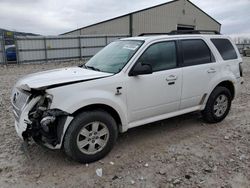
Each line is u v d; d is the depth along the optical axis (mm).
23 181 3232
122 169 3492
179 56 4523
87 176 3334
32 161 3705
